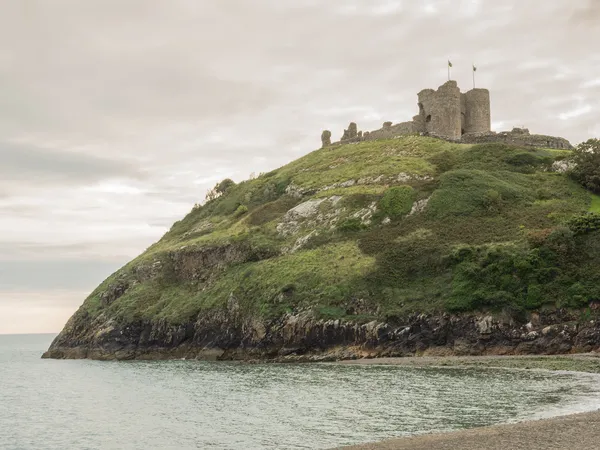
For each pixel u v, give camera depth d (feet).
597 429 86.38
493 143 391.45
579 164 332.39
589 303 214.07
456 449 78.95
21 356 511.81
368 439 99.09
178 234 493.77
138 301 375.86
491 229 282.15
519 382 150.20
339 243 318.65
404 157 406.21
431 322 233.96
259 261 338.95
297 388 169.17
